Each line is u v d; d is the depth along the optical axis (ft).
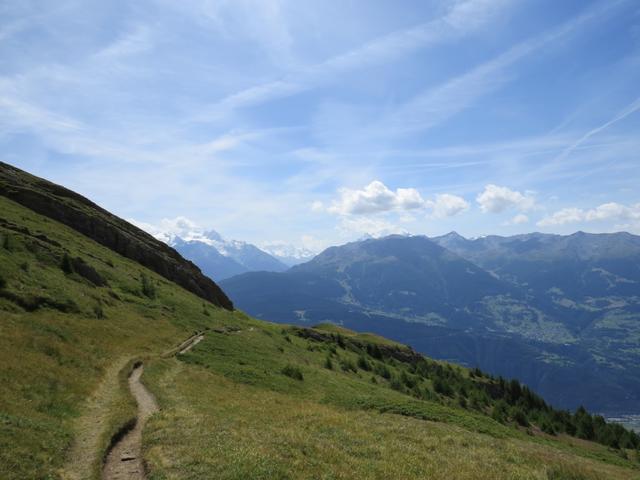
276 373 195.93
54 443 73.26
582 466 122.72
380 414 148.36
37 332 142.82
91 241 360.48
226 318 335.67
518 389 526.98
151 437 81.51
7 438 67.77
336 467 77.46
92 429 88.79
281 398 150.10
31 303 168.04
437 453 99.14
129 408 101.96
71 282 220.84
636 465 216.13
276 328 435.94
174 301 307.78
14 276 180.55
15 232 241.14
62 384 109.50
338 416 124.47
